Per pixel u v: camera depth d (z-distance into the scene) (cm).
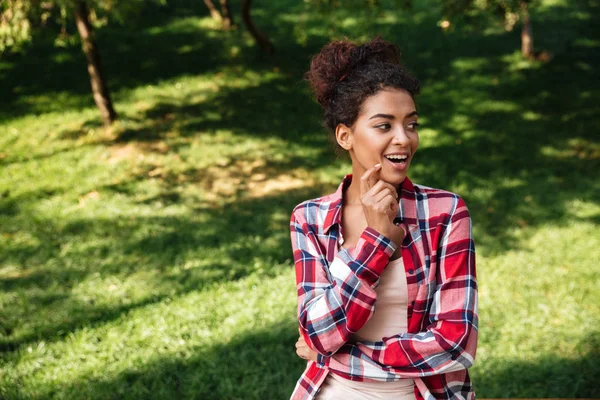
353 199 164
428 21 1370
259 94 1095
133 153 891
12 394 410
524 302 533
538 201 758
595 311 521
